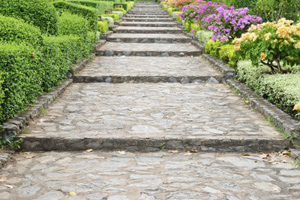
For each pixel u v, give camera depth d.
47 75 6.79
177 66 10.20
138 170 4.07
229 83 8.23
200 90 7.82
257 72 7.16
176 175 3.93
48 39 7.22
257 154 4.66
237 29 10.35
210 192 3.51
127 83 8.53
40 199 3.36
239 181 3.78
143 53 12.40
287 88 5.71
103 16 19.05
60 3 13.02
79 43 9.80
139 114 5.95
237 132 5.04
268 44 6.51
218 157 4.52
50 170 4.04
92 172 4.00
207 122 5.55
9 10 7.90
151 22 21.31
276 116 5.39
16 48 5.18
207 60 11.07
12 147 4.63
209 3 15.10
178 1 22.00
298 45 6.27
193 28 15.87
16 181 3.75
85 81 8.56
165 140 4.75
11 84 4.90
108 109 6.24
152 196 3.42
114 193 3.48
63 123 5.38
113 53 12.38
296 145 4.71
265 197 3.43
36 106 5.78
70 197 3.40
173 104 6.63
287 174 3.97
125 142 4.73
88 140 4.72
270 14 11.59
